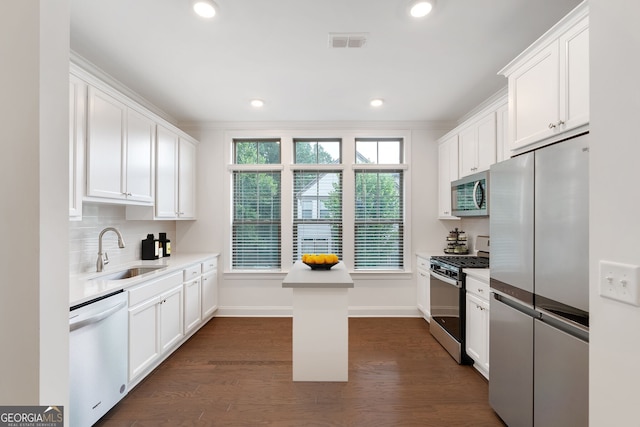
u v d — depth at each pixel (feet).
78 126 6.52
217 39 6.89
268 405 6.78
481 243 11.05
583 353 4.04
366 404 6.82
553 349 4.54
